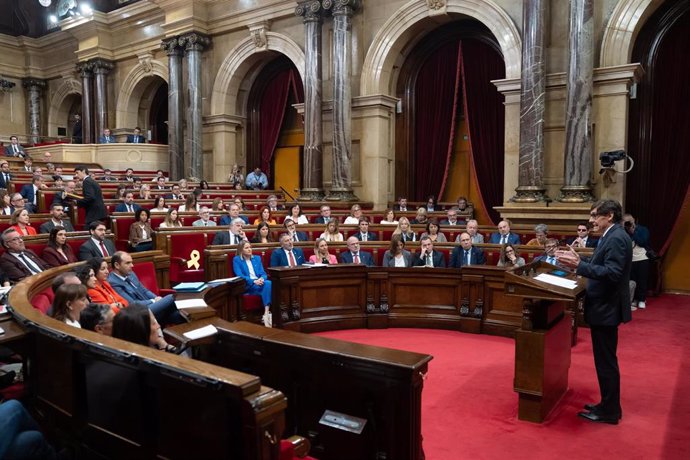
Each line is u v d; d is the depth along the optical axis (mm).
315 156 12273
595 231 3779
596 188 9070
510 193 10039
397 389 2506
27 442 1666
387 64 11805
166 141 18453
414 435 2506
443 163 12102
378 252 7598
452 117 11828
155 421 2061
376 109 11789
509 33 10000
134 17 16281
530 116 9312
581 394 4273
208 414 1856
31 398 2619
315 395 2764
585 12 8688
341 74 11719
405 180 12508
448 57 11836
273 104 14820
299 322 6129
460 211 10789
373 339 5941
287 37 13141
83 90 17812
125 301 4586
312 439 2773
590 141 8844
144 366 1971
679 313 7387
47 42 19859
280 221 9859
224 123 14531
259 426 1729
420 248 7414
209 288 4590
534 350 3713
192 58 14484
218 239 7453
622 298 3611
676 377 4691
